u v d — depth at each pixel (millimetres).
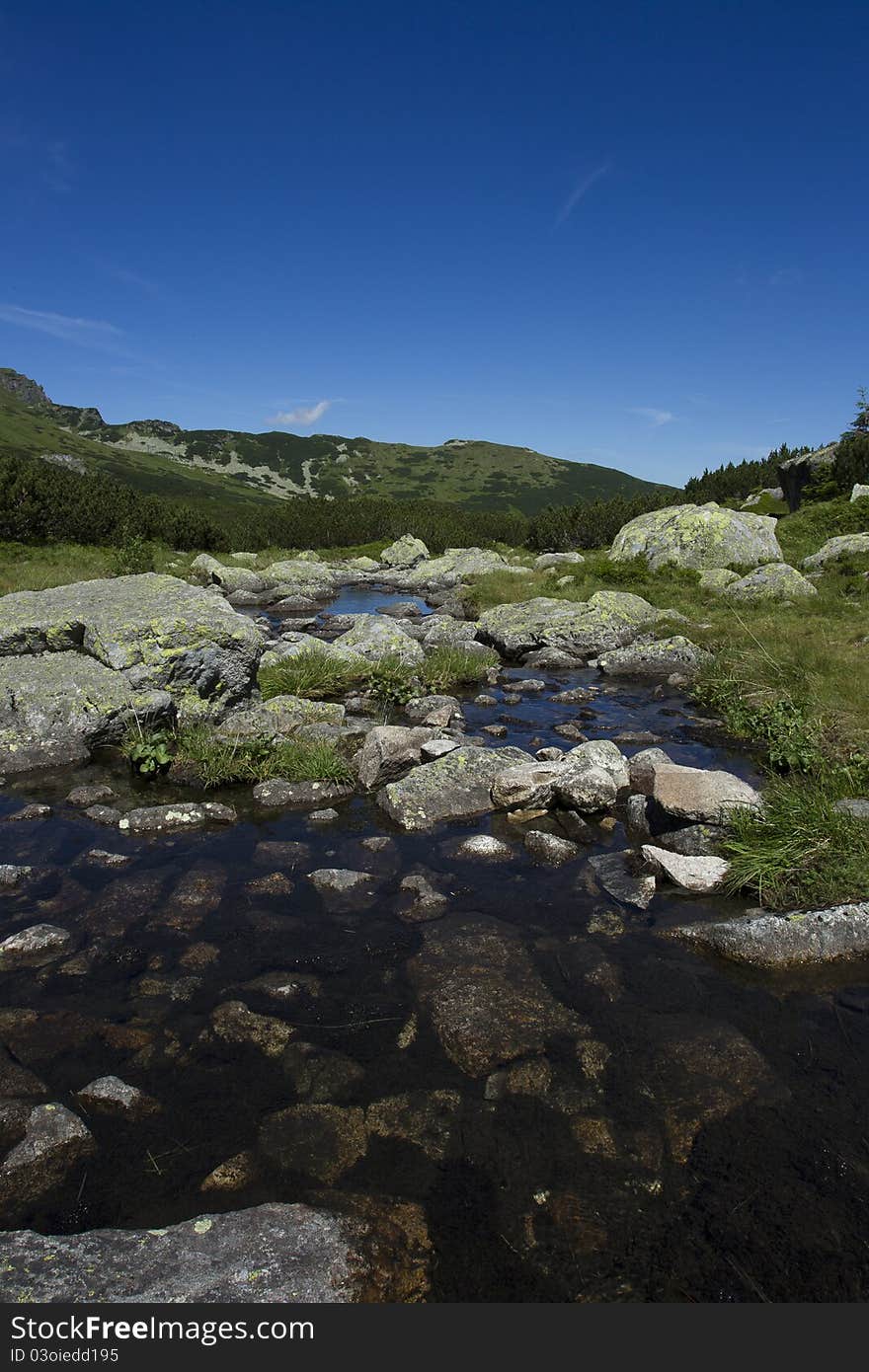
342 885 6281
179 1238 3146
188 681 10836
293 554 42125
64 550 28844
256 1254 3088
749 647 15055
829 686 11602
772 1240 3232
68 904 5902
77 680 10055
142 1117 3832
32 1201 3346
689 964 5281
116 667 10438
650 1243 3219
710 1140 3744
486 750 8828
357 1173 3531
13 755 9188
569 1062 4270
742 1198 3430
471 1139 3732
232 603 26188
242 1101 3955
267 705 10992
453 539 46406
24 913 5750
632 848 7207
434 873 6629
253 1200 3375
